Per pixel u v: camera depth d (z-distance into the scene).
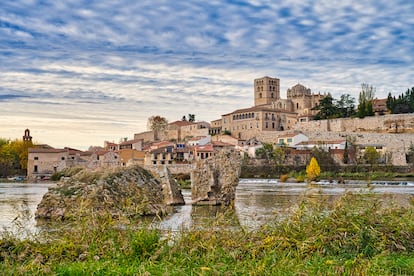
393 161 166.62
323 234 21.38
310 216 23.36
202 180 56.03
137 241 20.08
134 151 186.00
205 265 18.12
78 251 20.52
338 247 20.58
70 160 166.12
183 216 42.03
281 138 198.88
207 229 23.47
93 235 21.27
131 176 49.34
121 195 44.66
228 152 57.41
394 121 194.00
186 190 88.06
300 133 196.75
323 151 164.88
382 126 197.38
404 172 153.75
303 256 19.84
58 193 42.94
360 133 187.50
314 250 20.47
